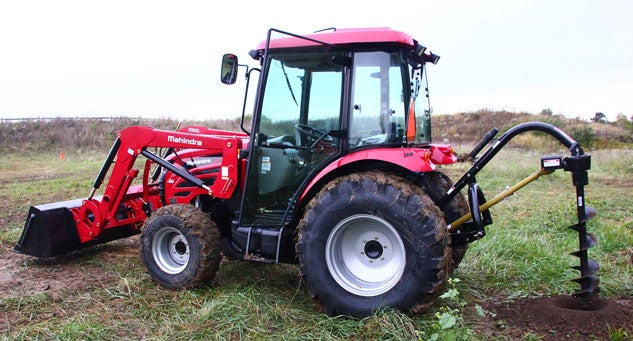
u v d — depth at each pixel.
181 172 4.89
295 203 4.29
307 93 4.30
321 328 3.71
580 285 4.26
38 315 4.06
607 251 5.57
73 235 5.49
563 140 3.80
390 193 3.78
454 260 4.68
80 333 3.64
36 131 27.25
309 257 3.98
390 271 3.94
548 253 5.33
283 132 4.41
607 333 3.53
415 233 3.70
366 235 4.02
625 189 10.62
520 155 16.94
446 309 3.93
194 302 4.24
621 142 25.20
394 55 4.13
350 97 4.16
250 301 4.10
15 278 4.99
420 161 3.84
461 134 30.47
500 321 3.83
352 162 4.15
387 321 3.64
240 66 4.65
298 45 4.26
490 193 9.85
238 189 4.80
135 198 5.78
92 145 26.02
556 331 3.64
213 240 4.54
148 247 4.70
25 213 8.39
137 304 4.23
